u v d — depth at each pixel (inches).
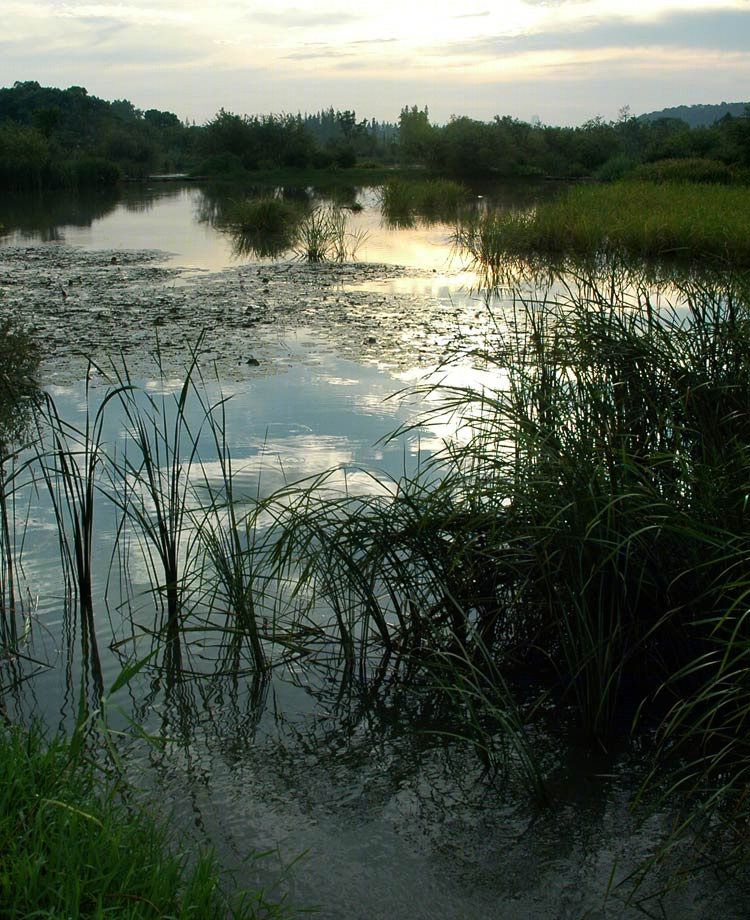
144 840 96.3
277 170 1961.1
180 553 174.4
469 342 347.3
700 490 133.9
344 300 455.8
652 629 121.7
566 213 679.7
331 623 154.7
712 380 150.6
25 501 197.3
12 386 255.1
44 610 159.5
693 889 101.2
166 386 282.0
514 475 145.6
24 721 128.7
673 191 923.4
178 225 906.7
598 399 151.5
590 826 111.4
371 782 119.5
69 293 475.2
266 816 112.7
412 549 145.9
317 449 223.9
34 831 89.6
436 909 98.9
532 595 143.1
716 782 117.4
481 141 1883.6
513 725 127.0
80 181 1539.1
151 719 132.2
